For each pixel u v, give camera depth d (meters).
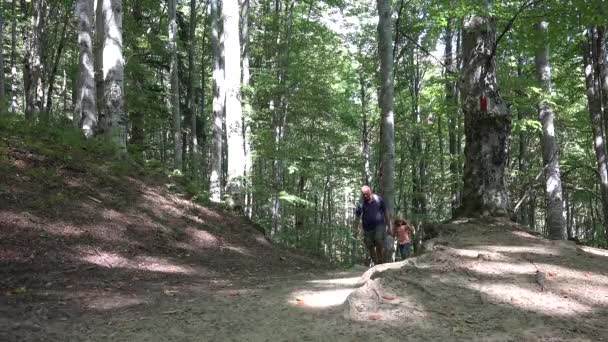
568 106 18.36
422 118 21.45
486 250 5.83
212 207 12.06
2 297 4.66
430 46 21.31
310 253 12.79
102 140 10.80
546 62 14.77
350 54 19.83
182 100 27.66
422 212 21.30
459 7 8.12
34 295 4.89
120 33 11.31
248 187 14.05
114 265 6.68
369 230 8.33
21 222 6.57
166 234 8.80
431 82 18.00
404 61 21.73
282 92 17.72
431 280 4.75
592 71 15.55
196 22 25.55
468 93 8.25
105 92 11.16
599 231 25.28
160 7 25.30
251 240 11.20
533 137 24.42
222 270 8.02
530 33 10.50
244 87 14.02
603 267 5.27
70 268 6.03
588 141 21.44
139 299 5.21
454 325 3.75
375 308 4.22
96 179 9.20
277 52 20.86
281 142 16.11
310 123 20.61
